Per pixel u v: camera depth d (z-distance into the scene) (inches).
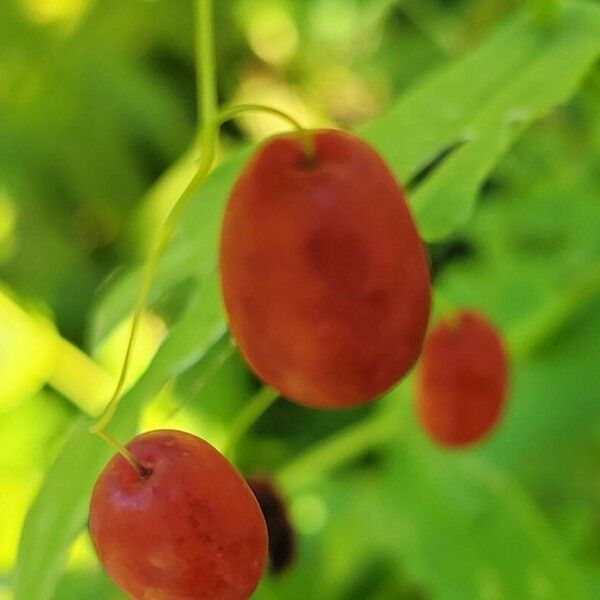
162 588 4.7
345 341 4.6
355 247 4.6
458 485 8.7
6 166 13.4
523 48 6.0
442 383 6.2
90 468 5.3
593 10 6.0
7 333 10.5
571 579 8.1
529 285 9.4
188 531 4.6
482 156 5.8
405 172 5.8
